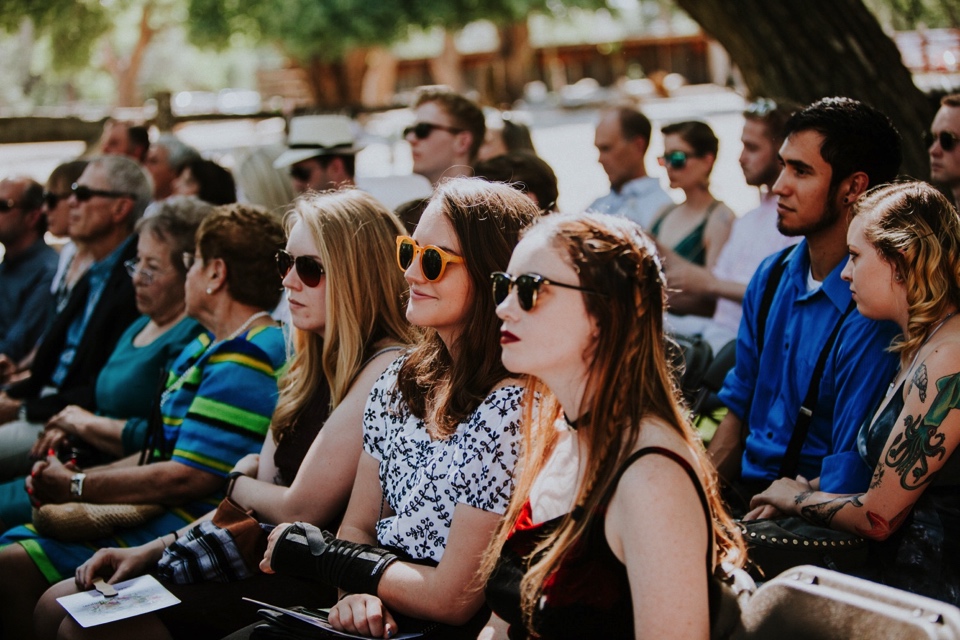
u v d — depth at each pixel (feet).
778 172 14.83
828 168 9.57
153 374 12.86
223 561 9.24
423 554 7.85
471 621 7.87
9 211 18.29
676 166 16.65
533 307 6.18
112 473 10.79
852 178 9.58
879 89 16.83
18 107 94.17
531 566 6.48
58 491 10.88
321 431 9.34
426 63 91.20
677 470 5.85
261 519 9.67
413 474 8.23
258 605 8.20
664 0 52.21
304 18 56.18
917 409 8.04
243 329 11.19
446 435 7.84
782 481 9.25
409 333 9.57
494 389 7.58
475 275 7.88
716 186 39.78
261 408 10.77
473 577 7.41
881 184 9.43
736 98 71.92
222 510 9.43
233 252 11.12
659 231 17.29
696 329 15.28
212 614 9.23
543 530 6.57
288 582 9.34
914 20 22.26
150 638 9.15
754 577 8.46
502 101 71.72
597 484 6.06
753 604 6.01
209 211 13.05
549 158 52.54
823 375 9.46
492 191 8.05
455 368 8.02
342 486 9.25
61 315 15.57
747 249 15.37
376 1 56.49
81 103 95.91
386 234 9.67
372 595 7.80
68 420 12.84
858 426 9.02
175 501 10.75
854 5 16.76
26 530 11.29
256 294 11.23
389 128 57.88
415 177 20.74
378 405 8.77
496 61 76.89
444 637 7.78
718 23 17.81
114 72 85.56
